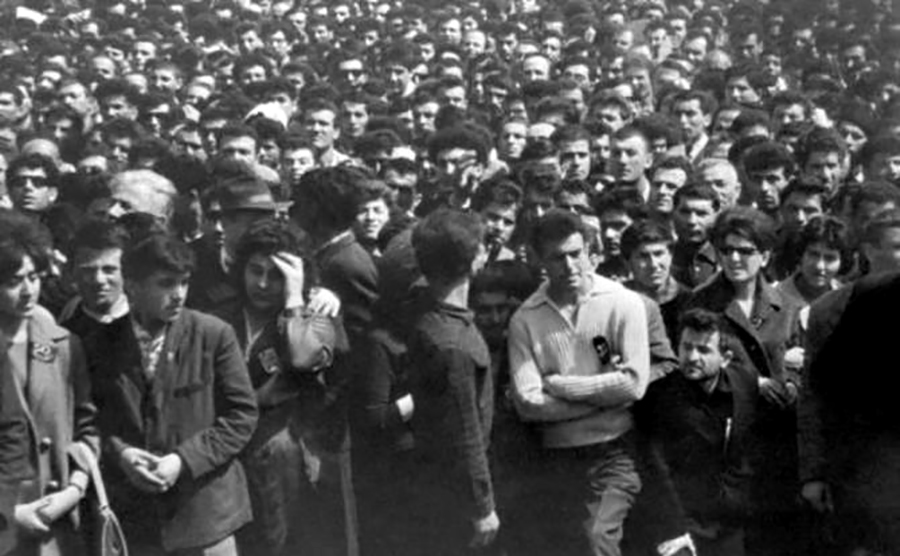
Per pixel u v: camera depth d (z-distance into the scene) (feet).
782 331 23.06
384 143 34.55
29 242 18.99
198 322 20.21
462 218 21.58
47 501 18.94
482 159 32.83
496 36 63.10
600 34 61.77
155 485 19.56
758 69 50.24
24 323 19.26
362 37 65.05
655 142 36.06
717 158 33.04
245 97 43.91
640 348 21.52
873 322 20.10
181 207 25.44
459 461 20.95
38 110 43.47
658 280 24.11
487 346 22.76
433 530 21.54
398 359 22.04
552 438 21.85
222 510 20.04
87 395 19.75
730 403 21.91
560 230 21.57
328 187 23.57
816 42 61.11
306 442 21.45
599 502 21.58
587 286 21.89
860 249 24.45
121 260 20.35
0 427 18.65
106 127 35.86
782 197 28.35
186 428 19.94
